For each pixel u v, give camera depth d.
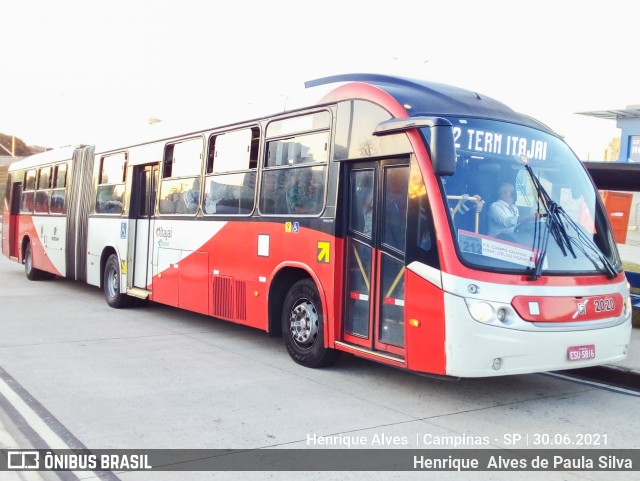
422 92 6.91
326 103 7.55
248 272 8.65
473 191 6.28
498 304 5.88
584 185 7.09
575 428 5.84
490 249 6.11
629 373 7.60
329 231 7.29
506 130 6.73
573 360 6.14
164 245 10.81
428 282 6.09
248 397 6.57
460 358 5.84
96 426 5.62
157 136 11.22
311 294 7.72
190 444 5.21
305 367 7.91
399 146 6.52
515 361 5.89
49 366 7.71
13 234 18.67
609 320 6.47
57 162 15.40
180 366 7.86
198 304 9.79
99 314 11.75
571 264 6.43
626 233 13.15
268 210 8.38
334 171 7.31
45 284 16.22
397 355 6.54
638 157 25.33
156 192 11.23
